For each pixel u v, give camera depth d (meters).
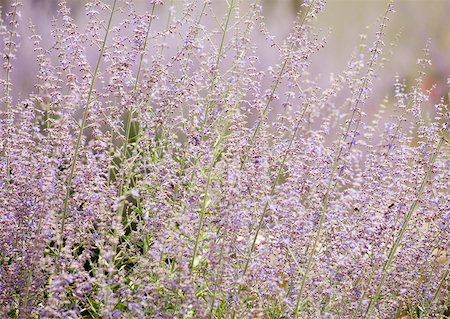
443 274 5.96
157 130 6.16
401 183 5.79
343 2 13.71
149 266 4.86
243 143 5.31
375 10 13.93
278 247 5.41
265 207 5.46
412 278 6.01
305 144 5.95
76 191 5.38
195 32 5.95
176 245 4.85
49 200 4.87
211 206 5.36
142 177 5.91
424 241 5.85
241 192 5.30
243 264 5.38
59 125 4.98
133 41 5.68
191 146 5.50
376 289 5.41
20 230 5.32
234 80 5.87
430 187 5.84
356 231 5.65
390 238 5.42
